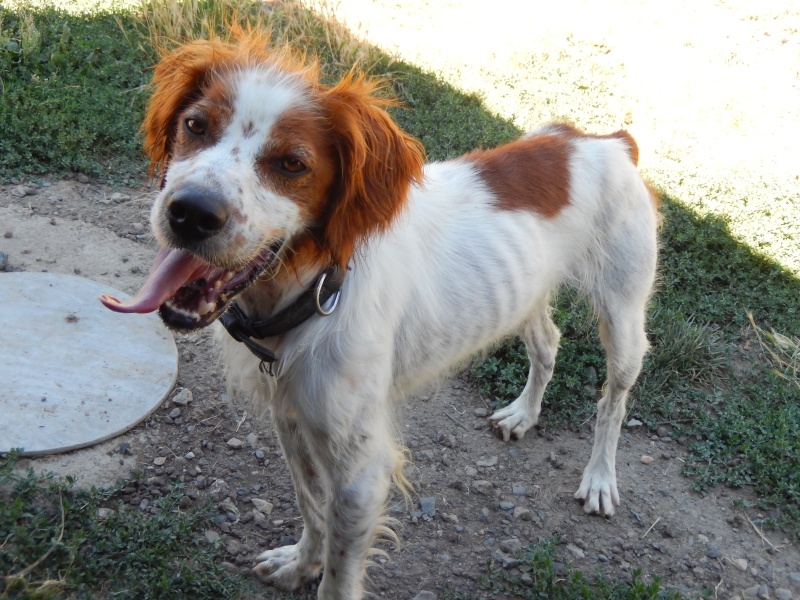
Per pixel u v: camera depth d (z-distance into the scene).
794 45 2.36
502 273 0.74
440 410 0.98
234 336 0.61
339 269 0.58
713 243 1.33
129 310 0.50
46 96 1.31
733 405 1.03
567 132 0.88
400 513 0.83
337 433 0.61
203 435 0.85
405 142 0.57
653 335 1.13
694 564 0.82
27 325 0.90
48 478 0.73
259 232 0.52
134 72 1.45
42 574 0.65
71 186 1.18
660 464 0.95
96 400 0.84
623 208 0.84
